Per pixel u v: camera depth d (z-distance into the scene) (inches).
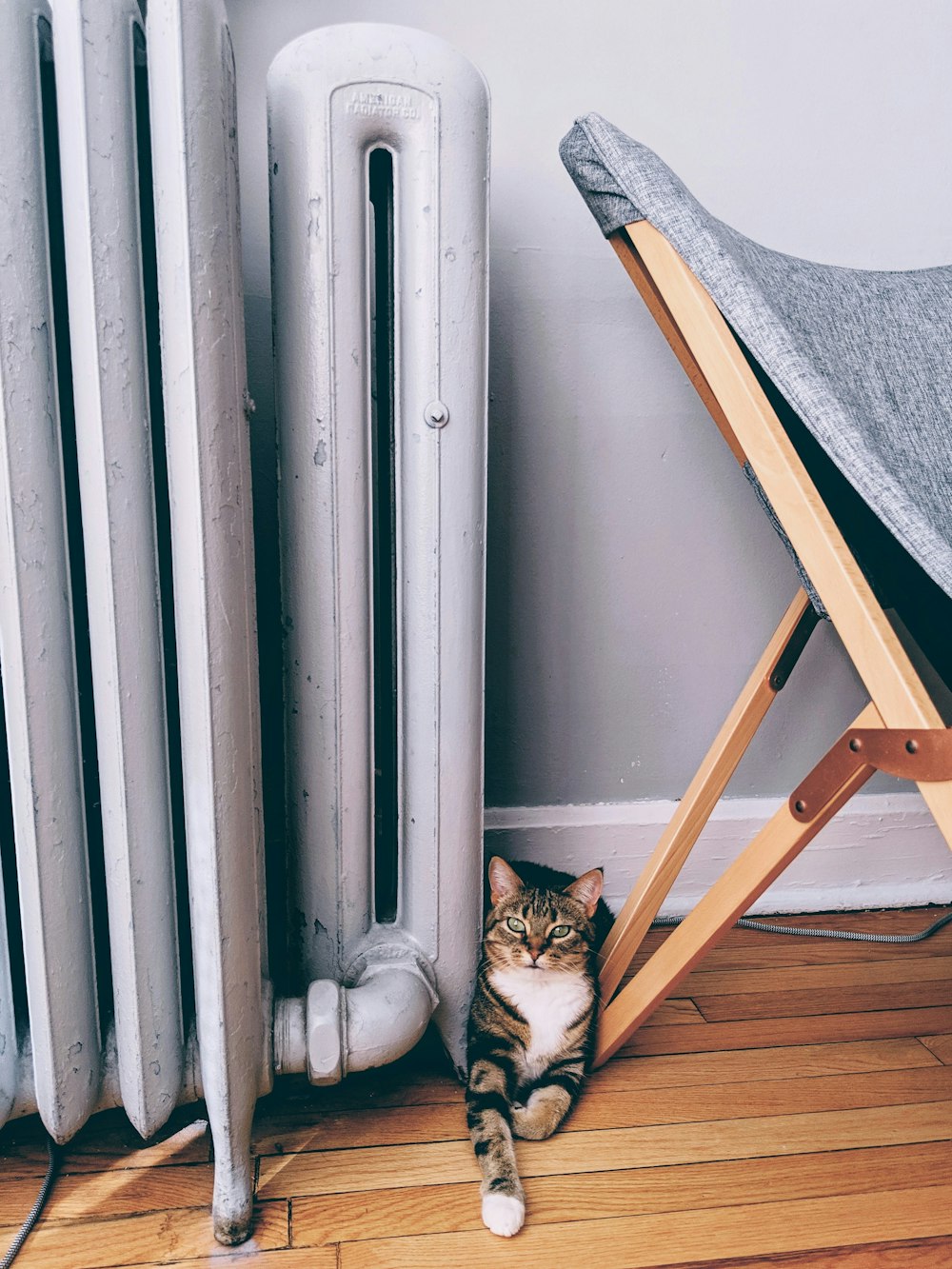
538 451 42.6
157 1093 27.1
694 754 46.9
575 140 29.5
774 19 41.5
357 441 30.1
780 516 25.8
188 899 30.4
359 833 32.5
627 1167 30.0
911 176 44.0
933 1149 31.1
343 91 27.8
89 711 28.5
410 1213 28.0
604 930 39.8
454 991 33.9
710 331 26.9
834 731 48.0
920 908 48.9
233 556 24.8
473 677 32.2
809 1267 26.4
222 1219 26.6
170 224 22.8
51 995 25.2
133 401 23.7
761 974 42.1
